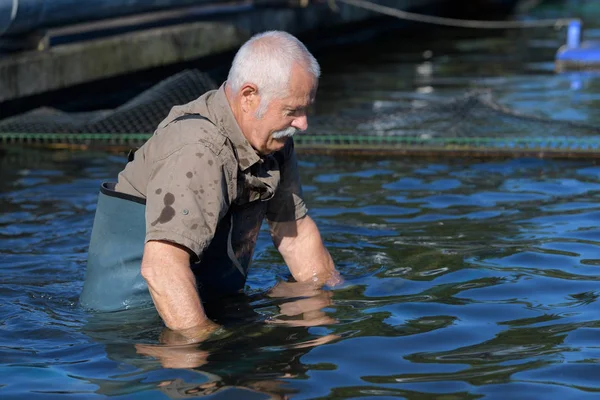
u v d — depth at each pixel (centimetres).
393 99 2278
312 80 829
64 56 2169
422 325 855
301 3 3023
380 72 2734
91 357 794
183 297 822
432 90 2412
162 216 809
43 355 803
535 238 1148
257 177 879
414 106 2116
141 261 905
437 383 725
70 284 1009
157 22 2616
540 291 948
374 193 1420
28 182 1534
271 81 816
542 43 3262
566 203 1324
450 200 1364
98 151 1778
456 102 1931
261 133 844
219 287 935
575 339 813
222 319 873
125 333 848
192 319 827
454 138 1684
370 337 823
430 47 3244
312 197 1404
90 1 2105
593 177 1481
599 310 886
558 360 767
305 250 992
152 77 2508
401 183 1480
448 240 1149
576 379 730
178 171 816
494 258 1066
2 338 844
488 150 1648
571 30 2833
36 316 903
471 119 1833
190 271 834
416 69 2783
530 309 894
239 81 828
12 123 1877
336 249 1117
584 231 1173
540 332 833
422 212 1298
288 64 817
